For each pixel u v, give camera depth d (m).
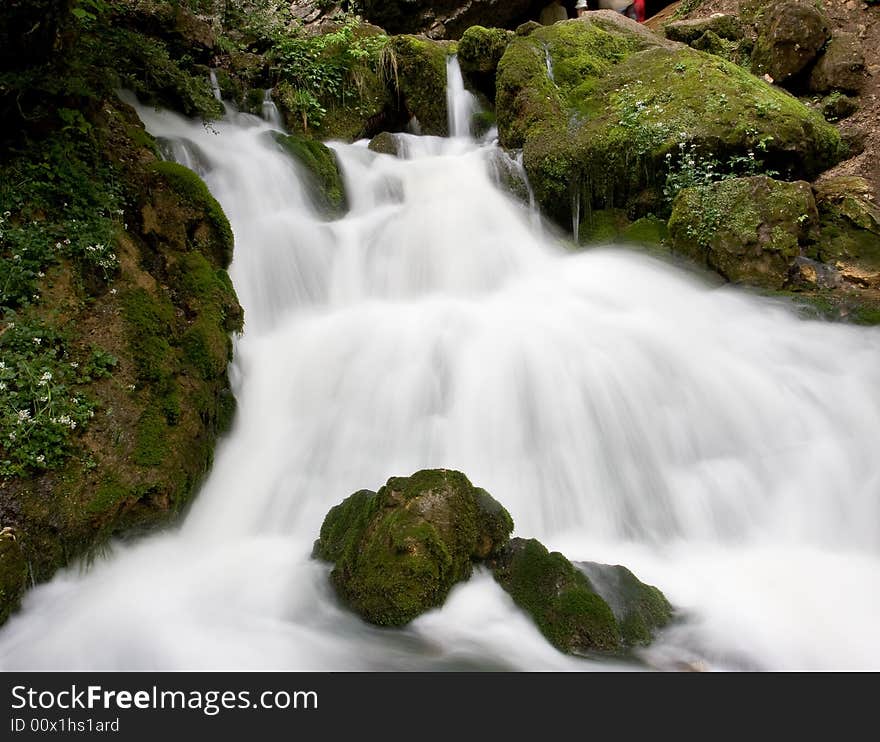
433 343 7.07
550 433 6.25
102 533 5.04
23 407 5.12
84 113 7.13
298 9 15.71
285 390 6.86
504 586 4.66
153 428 5.50
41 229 6.05
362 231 9.33
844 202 9.06
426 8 15.64
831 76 11.46
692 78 10.38
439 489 4.70
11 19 6.09
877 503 6.02
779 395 6.72
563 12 16.44
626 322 7.49
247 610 4.68
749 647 4.37
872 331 7.55
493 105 12.75
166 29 10.68
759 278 8.41
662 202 9.66
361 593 4.49
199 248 7.12
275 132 10.02
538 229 10.20
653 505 6.02
